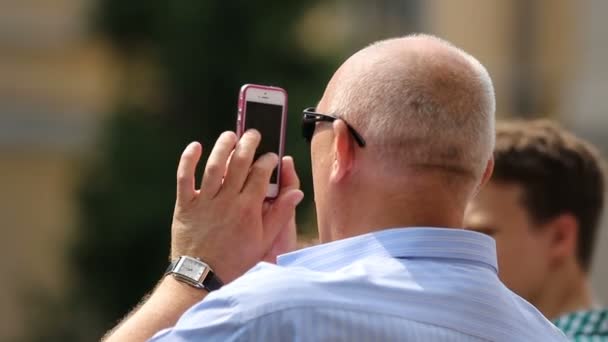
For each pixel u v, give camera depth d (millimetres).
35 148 36938
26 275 36188
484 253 5438
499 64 40531
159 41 30719
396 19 37094
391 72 5270
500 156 8664
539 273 8688
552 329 5738
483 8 40062
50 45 36750
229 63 30359
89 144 33969
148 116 31281
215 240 5918
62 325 32531
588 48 38906
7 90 36719
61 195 36750
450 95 5227
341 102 5398
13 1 36562
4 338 35406
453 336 5109
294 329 4934
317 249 5398
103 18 31891
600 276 24844
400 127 5211
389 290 5117
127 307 31234
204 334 5023
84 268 31609
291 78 30266
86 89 36719
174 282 5852
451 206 5297
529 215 8648
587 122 38438
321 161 5512
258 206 5992
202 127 30703
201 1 30312
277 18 30375
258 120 6141
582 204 8742
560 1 41781
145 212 30547
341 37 32344
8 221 36844
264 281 5066
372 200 5316
